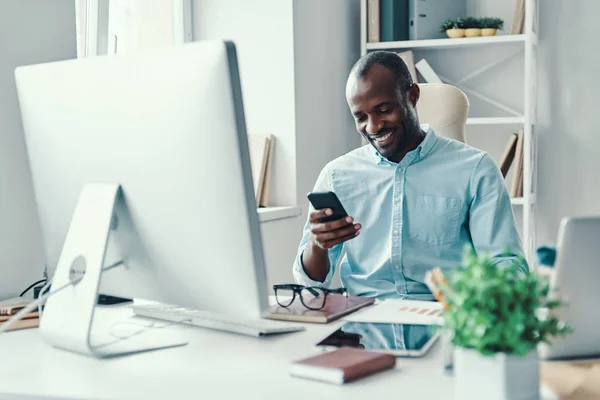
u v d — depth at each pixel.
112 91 1.23
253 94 3.03
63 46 1.95
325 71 3.27
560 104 3.39
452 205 1.94
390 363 1.15
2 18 1.76
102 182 1.29
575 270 1.11
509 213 1.93
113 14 2.64
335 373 1.08
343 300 1.63
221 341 1.35
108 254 1.32
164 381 1.11
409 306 1.58
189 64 1.11
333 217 1.67
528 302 0.90
